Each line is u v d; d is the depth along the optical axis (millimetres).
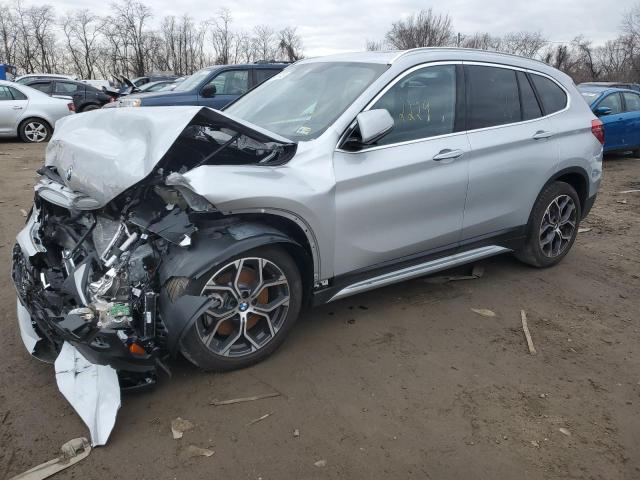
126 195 2854
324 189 3125
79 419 2656
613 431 2719
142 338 2625
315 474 2365
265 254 2959
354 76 3678
